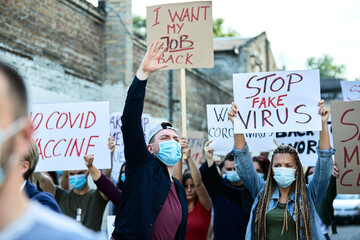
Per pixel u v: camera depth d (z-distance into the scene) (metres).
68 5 9.94
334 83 26.47
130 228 3.40
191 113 18.06
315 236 4.02
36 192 3.08
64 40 9.87
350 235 11.93
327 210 5.87
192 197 5.66
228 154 5.98
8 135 1.15
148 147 3.82
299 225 3.95
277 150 4.17
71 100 10.13
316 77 4.65
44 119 5.07
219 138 6.53
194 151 7.64
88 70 10.85
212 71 23.84
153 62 3.44
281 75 4.71
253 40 24.75
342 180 4.95
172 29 5.70
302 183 4.07
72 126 5.04
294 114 4.63
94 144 4.99
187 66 5.61
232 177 5.82
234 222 5.55
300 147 6.04
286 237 3.96
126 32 11.53
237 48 23.64
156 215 3.43
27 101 1.20
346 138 4.96
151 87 14.03
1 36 7.89
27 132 1.22
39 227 1.15
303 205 3.99
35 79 8.84
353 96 6.07
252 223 4.14
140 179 3.47
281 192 4.16
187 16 5.69
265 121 4.67
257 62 25.11
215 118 6.56
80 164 4.97
